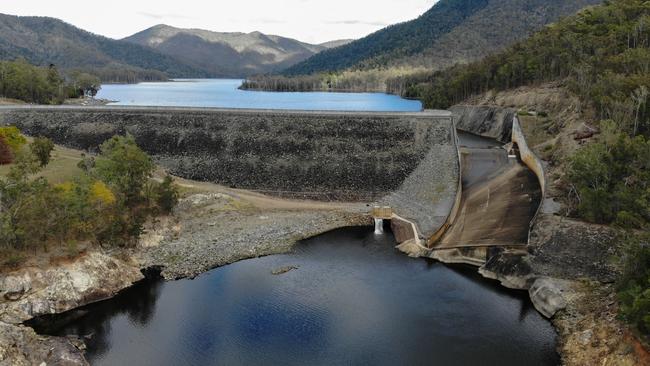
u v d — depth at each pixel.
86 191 66.44
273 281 66.19
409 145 104.38
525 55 161.88
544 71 149.62
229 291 63.38
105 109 117.19
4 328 47.72
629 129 83.12
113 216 71.12
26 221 59.34
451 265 71.62
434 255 73.69
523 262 65.50
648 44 121.75
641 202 59.19
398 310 58.78
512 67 160.75
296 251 76.00
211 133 110.69
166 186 82.88
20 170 62.91
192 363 48.56
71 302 58.53
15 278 56.00
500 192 89.88
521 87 157.25
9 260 56.91
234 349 51.00
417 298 61.78
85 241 65.94
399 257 74.56
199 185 100.81
